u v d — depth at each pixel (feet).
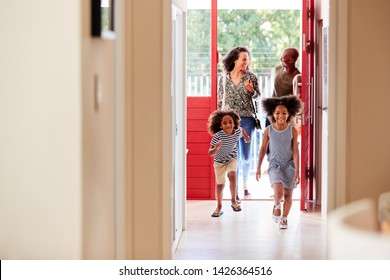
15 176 8.30
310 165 25.12
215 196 26.05
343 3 13.12
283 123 20.25
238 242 18.44
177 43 19.52
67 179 8.22
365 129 13.32
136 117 12.57
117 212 11.10
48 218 8.29
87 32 8.46
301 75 23.63
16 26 8.19
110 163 10.15
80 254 8.23
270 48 26.23
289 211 22.30
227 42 26.27
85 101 8.38
